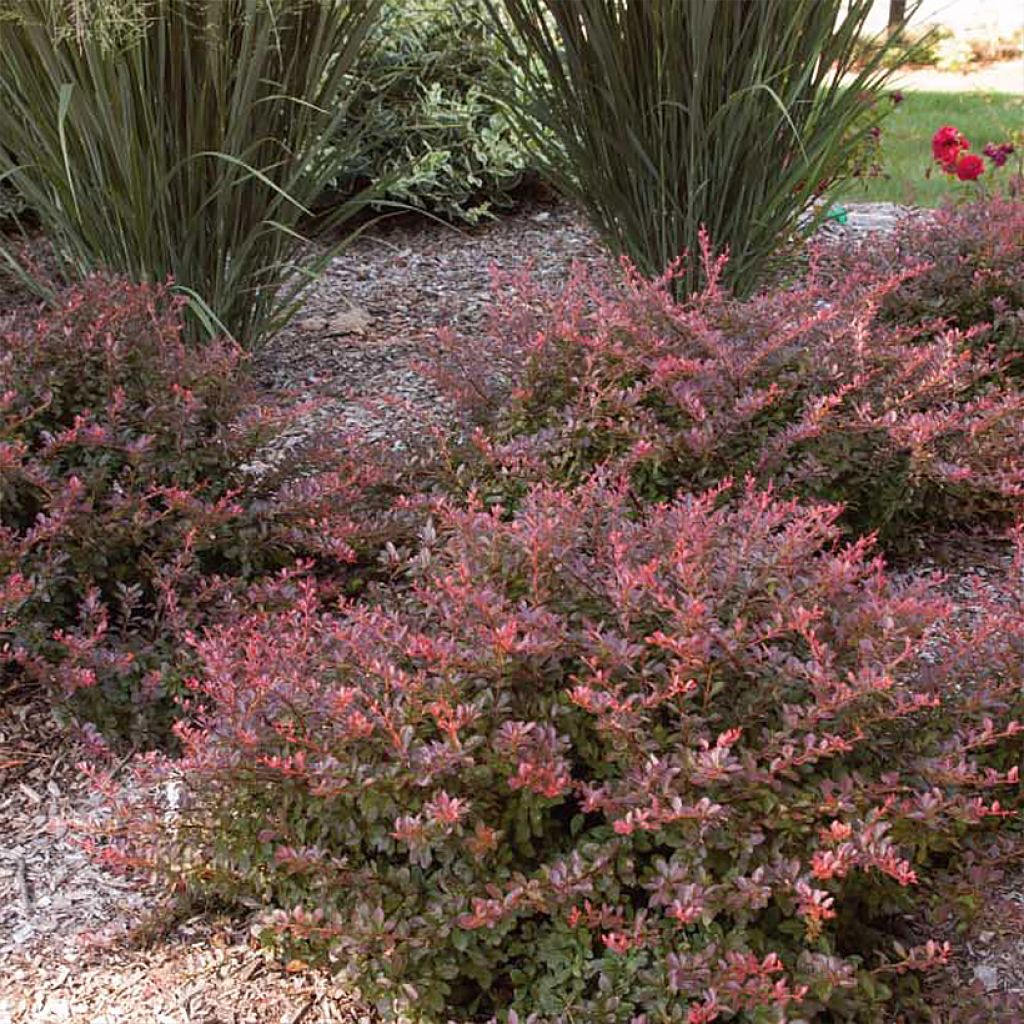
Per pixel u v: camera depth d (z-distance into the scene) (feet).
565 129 14.05
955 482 9.96
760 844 6.04
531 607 6.77
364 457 10.25
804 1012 5.62
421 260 17.21
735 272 13.83
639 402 10.35
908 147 24.79
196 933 7.22
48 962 7.05
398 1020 6.35
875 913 6.42
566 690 6.23
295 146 12.87
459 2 17.61
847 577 6.66
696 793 6.06
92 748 8.07
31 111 12.05
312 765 6.22
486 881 6.08
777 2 12.73
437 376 10.91
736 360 10.24
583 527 7.30
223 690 6.75
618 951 5.72
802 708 6.16
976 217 13.41
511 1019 5.68
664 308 10.55
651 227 14.06
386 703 6.24
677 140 13.42
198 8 11.44
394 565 8.07
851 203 20.03
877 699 6.31
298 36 12.36
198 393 9.71
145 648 8.71
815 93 13.84
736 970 5.48
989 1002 6.18
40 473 8.69
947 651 7.30
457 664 6.26
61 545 8.96
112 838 7.96
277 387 13.56
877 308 11.64
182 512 9.12
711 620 6.27
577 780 6.40
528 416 10.41
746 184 13.57
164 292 11.56
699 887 5.61
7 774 8.57
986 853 6.64
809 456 9.78
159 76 11.69
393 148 18.25
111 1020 6.63
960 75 35.83
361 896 6.19
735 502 9.71
